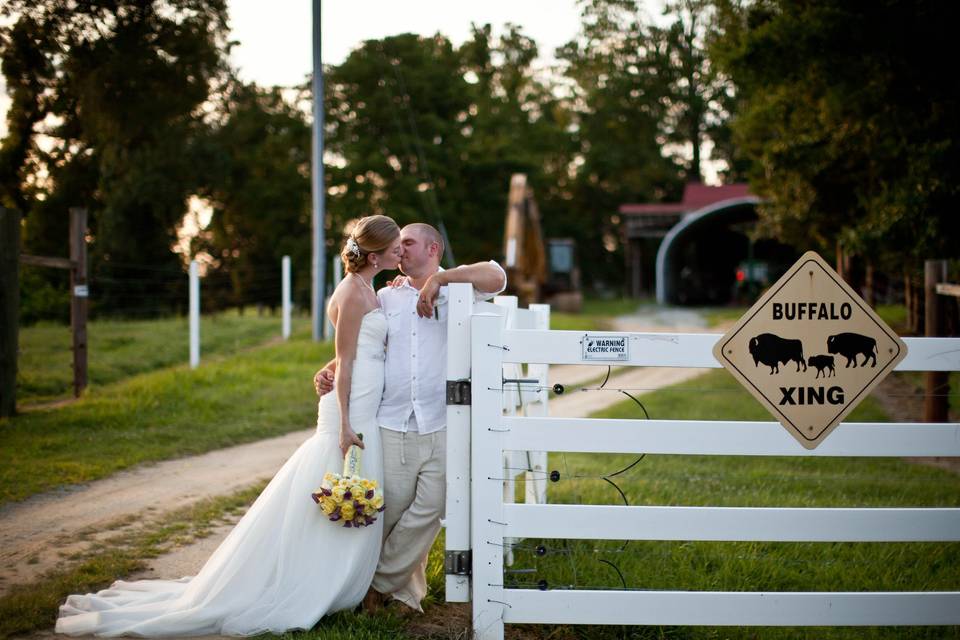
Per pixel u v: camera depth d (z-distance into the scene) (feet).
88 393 36.58
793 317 13.41
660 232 148.36
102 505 20.86
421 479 14.26
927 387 33.40
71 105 91.25
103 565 16.25
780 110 54.60
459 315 13.44
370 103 136.46
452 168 144.15
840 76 43.91
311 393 38.55
